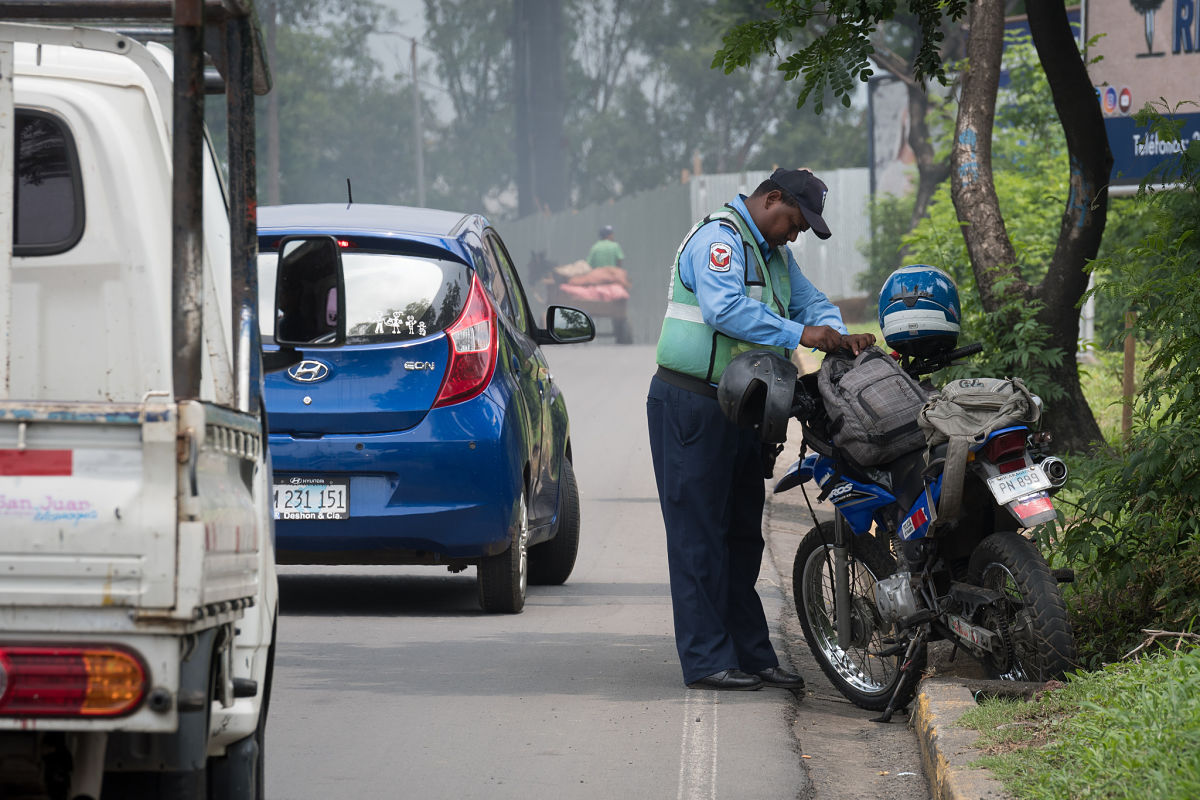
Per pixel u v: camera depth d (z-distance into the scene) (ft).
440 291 59.72
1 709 22.77
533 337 71.51
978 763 34.83
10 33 30.91
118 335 31.76
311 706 46.96
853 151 475.31
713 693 48.91
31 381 31.63
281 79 520.83
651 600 66.03
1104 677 38.58
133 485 23.18
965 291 87.51
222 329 32.83
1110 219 98.73
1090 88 71.36
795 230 48.96
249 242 29.99
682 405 48.75
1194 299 47.73
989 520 44.98
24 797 24.06
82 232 31.68
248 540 26.76
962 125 80.33
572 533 69.67
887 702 46.88
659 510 92.22
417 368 58.49
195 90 25.84
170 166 31.91
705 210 281.33
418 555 59.16
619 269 290.56
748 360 46.60
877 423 44.75
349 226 60.08
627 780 39.45
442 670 51.96
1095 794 30.14
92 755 24.04
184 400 23.52
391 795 38.06
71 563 23.02
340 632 58.18
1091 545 48.91
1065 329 76.07
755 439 50.39
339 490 58.03
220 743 28.63
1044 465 42.78
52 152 31.76
